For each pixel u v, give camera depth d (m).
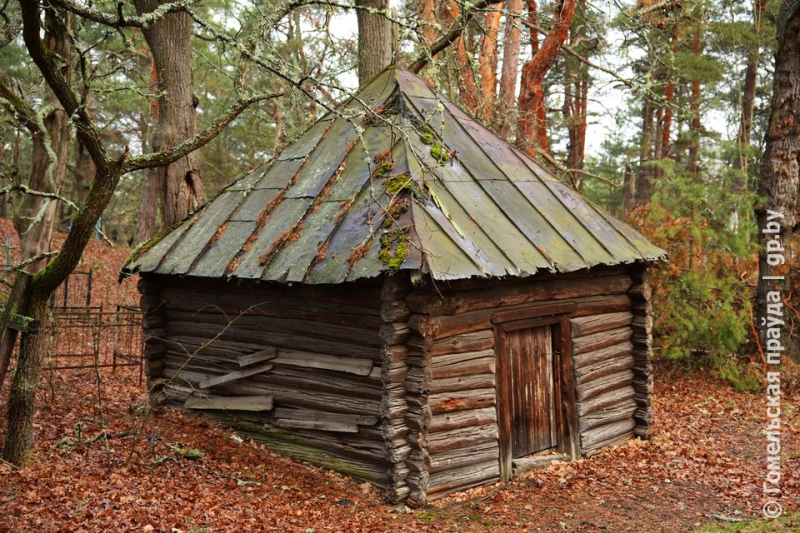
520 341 7.99
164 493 6.32
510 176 8.55
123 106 19.31
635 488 7.69
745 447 9.50
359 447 7.19
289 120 8.52
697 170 15.92
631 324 9.51
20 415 6.41
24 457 6.42
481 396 7.38
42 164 11.03
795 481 8.02
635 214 14.32
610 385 9.06
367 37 11.95
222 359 8.42
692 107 19.34
